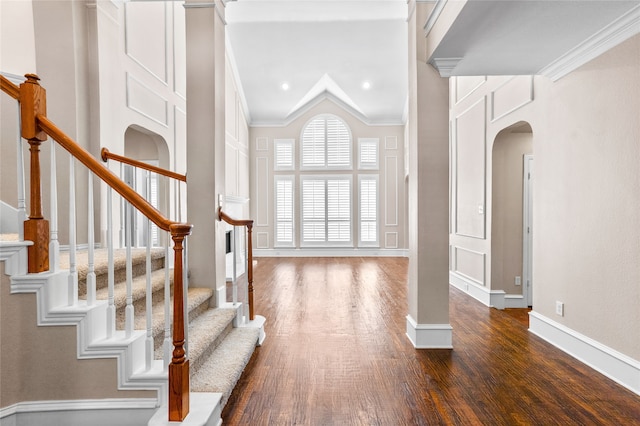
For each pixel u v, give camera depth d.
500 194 4.50
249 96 8.49
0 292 1.81
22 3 2.99
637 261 2.32
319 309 4.26
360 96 8.50
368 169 9.18
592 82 2.70
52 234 1.91
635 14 2.19
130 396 1.86
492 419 2.00
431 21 2.79
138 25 4.09
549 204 3.25
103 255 2.77
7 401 1.83
